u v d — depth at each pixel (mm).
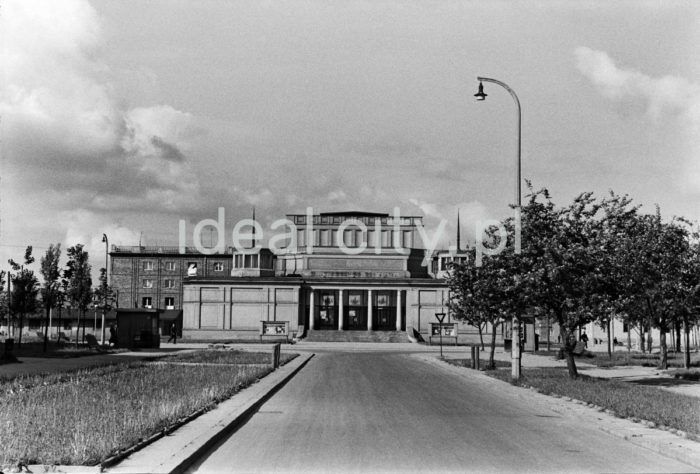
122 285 111938
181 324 108812
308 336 87688
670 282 36906
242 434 14688
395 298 93375
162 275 112438
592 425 16531
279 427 15703
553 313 30625
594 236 29609
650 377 32344
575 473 11133
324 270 97000
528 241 29828
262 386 24859
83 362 37281
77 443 11828
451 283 42688
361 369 37531
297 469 11148
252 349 61375
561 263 28078
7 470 10328
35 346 58250
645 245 36656
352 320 93562
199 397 19375
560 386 24859
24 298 60719
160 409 16281
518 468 11414
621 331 91875
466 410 19250
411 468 11266
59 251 67438
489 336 88312
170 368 33281
